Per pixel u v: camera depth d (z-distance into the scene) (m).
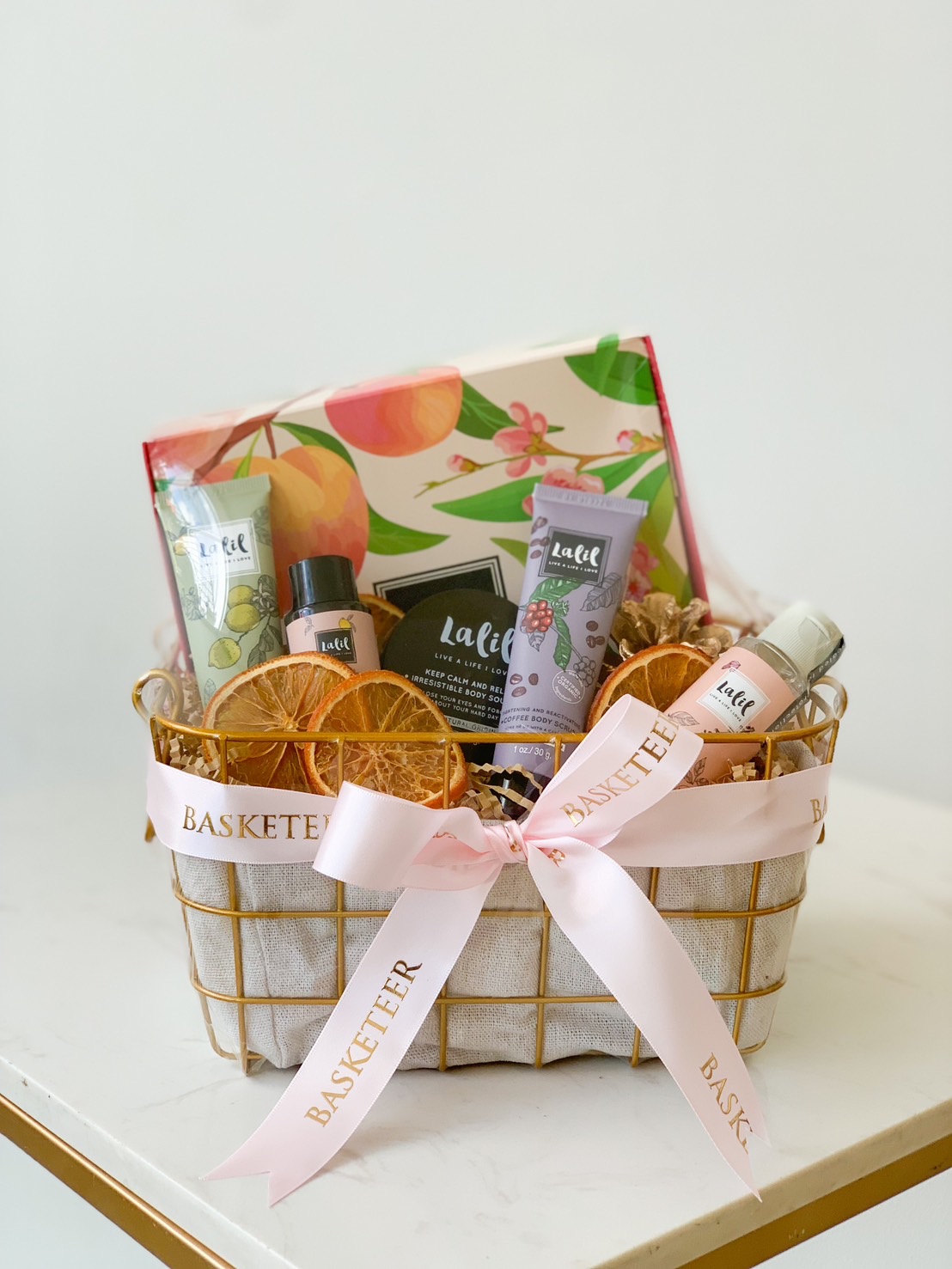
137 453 1.00
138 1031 0.50
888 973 0.55
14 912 0.61
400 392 0.51
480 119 0.94
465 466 0.51
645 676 0.46
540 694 0.48
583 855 0.42
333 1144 0.41
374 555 0.51
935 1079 0.47
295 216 0.97
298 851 0.42
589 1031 0.46
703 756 0.44
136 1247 0.69
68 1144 0.45
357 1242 0.38
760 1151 0.42
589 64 0.92
